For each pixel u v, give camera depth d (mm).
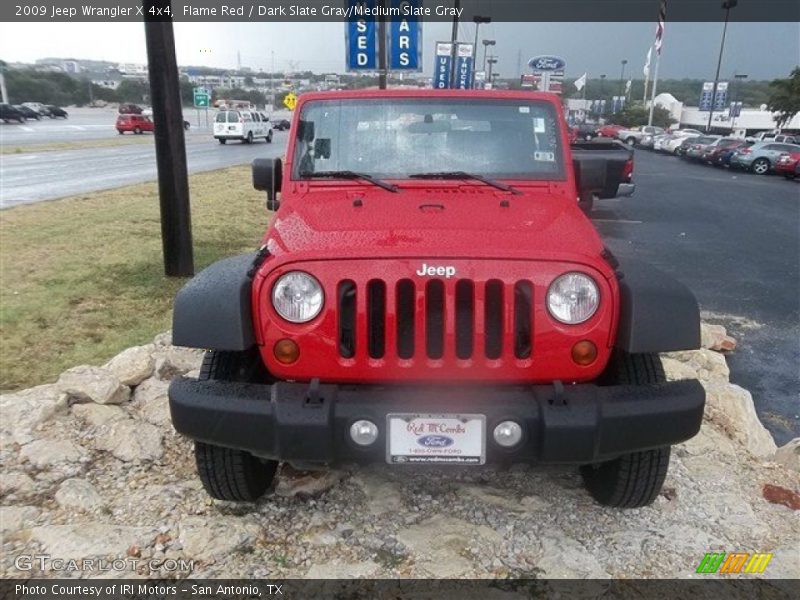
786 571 2916
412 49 15758
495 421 2621
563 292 2682
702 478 3596
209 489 3184
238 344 2688
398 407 2627
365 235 2852
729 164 31125
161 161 7227
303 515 3258
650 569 2920
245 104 74938
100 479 3537
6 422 3963
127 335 5758
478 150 3750
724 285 8758
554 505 3350
